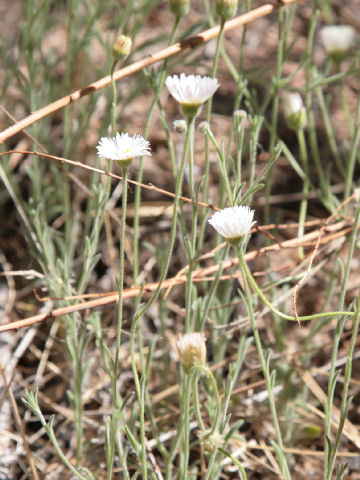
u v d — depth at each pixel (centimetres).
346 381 46
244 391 58
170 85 45
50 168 72
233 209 45
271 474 57
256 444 58
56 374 62
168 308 65
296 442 59
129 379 61
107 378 60
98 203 53
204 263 67
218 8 50
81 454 56
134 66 53
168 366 60
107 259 68
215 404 52
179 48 53
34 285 64
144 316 63
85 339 55
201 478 56
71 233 64
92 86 52
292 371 58
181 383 53
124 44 49
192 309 54
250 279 45
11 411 59
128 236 69
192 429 57
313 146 62
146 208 69
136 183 51
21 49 64
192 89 45
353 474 57
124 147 44
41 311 62
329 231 57
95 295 53
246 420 59
